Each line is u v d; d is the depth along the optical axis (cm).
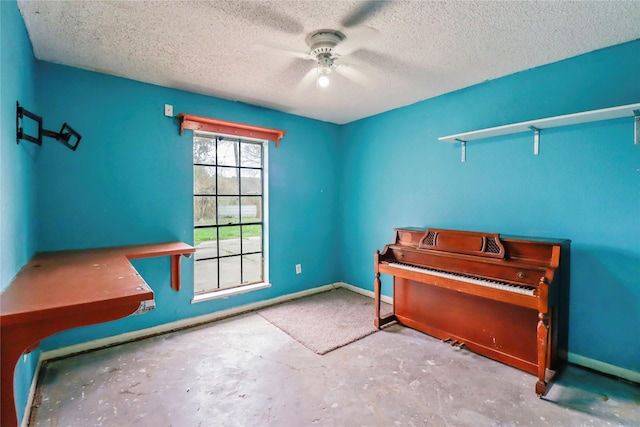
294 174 374
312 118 388
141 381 205
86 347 246
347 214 413
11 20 149
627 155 204
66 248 239
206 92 296
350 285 412
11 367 105
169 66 238
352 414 174
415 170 330
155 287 280
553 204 236
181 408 179
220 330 285
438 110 307
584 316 222
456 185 296
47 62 228
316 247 399
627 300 206
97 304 114
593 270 218
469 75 257
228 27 182
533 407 179
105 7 162
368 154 382
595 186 216
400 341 262
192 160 298
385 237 365
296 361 230
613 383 203
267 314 324
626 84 202
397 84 275
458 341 252
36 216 222
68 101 238
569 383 203
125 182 264
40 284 137
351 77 259
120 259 199
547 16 170
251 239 355
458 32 188
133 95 265
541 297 185
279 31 186
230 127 315
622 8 162
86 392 193
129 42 200
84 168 246
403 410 177
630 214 203
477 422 167
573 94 223
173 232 289
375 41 198
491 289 209
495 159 268
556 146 233
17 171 165
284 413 175
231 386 200
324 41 190
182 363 228
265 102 325
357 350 247
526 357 217
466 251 241
